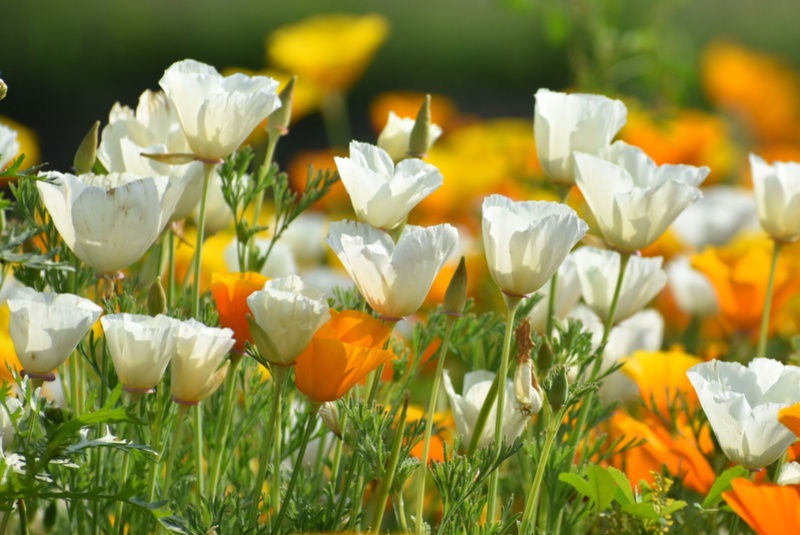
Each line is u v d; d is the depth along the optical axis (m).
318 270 3.84
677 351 2.95
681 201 2.73
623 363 2.75
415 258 2.64
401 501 2.67
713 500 2.69
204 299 2.82
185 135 2.70
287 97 2.82
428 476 2.85
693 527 2.80
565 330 2.84
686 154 4.20
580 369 2.77
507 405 2.73
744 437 2.67
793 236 2.86
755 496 2.62
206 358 2.65
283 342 2.63
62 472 2.71
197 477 2.70
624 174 2.73
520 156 3.86
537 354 2.76
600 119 2.76
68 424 2.60
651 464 2.81
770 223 2.85
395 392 2.80
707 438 2.85
